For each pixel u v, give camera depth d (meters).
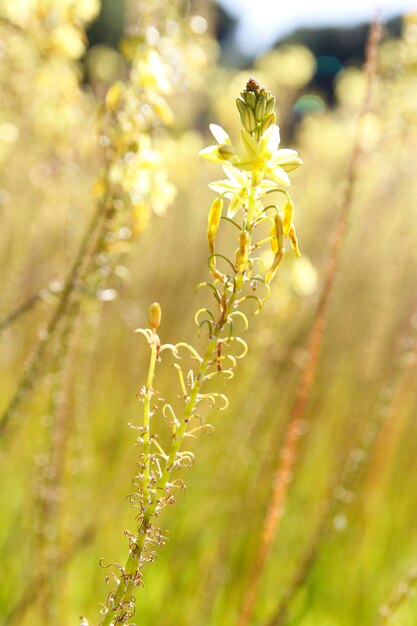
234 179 0.59
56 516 0.89
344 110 3.01
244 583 1.22
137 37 0.79
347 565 1.31
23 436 1.24
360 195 0.86
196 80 0.93
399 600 0.86
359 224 1.21
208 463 1.33
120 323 1.58
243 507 1.06
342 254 0.87
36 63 1.10
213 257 0.58
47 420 0.88
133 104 0.77
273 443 1.16
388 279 1.34
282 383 1.22
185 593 1.16
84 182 1.14
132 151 0.77
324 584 1.29
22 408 0.80
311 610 1.27
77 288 0.77
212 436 1.35
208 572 1.08
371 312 1.59
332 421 1.54
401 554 1.41
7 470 1.25
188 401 0.58
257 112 0.59
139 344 1.57
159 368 1.57
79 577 1.13
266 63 3.10
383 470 1.39
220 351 0.58
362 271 1.56
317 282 1.40
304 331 1.16
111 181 0.77
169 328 1.60
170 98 1.32
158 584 1.19
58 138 1.16
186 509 1.27
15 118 1.16
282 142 3.10
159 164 0.78
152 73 0.77
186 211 1.74
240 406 1.19
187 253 1.69
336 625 1.26
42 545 0.89
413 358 0.92
